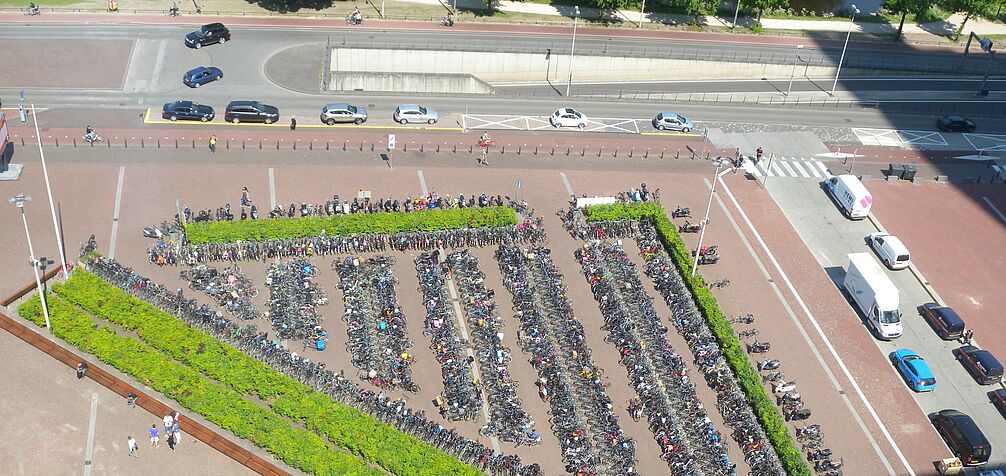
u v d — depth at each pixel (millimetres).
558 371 104438
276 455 93125
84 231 119000
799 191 143375
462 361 104938
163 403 97750
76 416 95812
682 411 102562
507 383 103125
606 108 162000
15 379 98938
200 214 121312
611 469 95562
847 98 176250
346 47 165750
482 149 144500
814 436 101750
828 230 135625
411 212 125125
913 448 103312
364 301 111438
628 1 193500
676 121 155375
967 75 188875
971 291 126312
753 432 100438
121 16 171125
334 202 126188
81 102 144750
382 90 161000
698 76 180250
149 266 114938
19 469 90188
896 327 115812
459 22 183750
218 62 160000
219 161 134750
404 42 172750
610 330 112562
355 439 94750
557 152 146375
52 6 172500
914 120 168250
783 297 122312
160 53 160500
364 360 104250
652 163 146125
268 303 111125
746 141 155500
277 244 118000
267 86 155250
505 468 93938
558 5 196500
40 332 104125
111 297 108000
